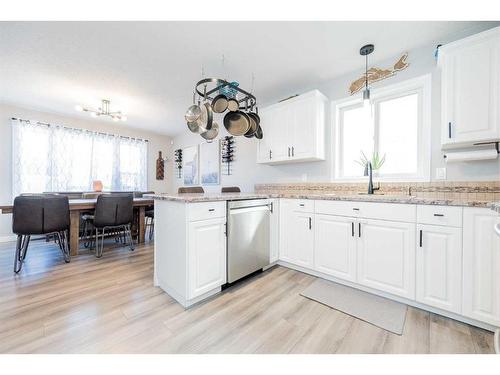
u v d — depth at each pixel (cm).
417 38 203
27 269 244
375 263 181
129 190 505
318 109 262
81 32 191
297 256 234
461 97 167
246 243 211
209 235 180
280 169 335
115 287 201
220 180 448
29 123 384
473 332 137
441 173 203
